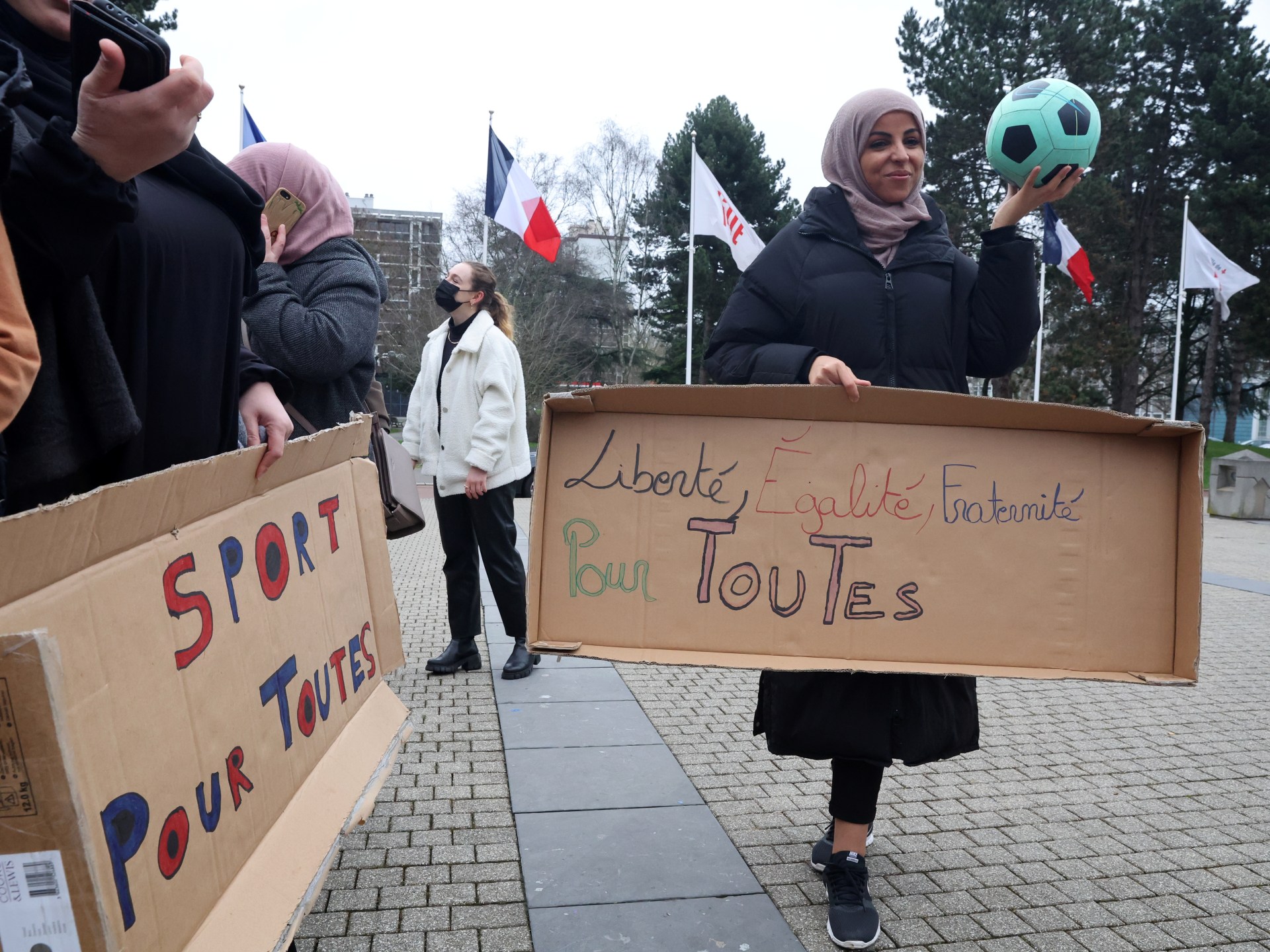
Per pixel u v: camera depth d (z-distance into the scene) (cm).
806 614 216
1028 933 246
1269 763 381
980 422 216
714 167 3972
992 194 3428
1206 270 2339
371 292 268
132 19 124
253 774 140
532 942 238
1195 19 3478
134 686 109
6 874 84
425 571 908
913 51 3531
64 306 135
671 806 321
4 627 86
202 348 167
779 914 251
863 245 257
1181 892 270
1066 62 3297
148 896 108
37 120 138
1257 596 817
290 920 134
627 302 4753
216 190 172
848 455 217
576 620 215
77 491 148
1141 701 474
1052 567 217
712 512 216
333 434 187
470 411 471
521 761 363
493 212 1417
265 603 152
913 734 233
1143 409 4284
